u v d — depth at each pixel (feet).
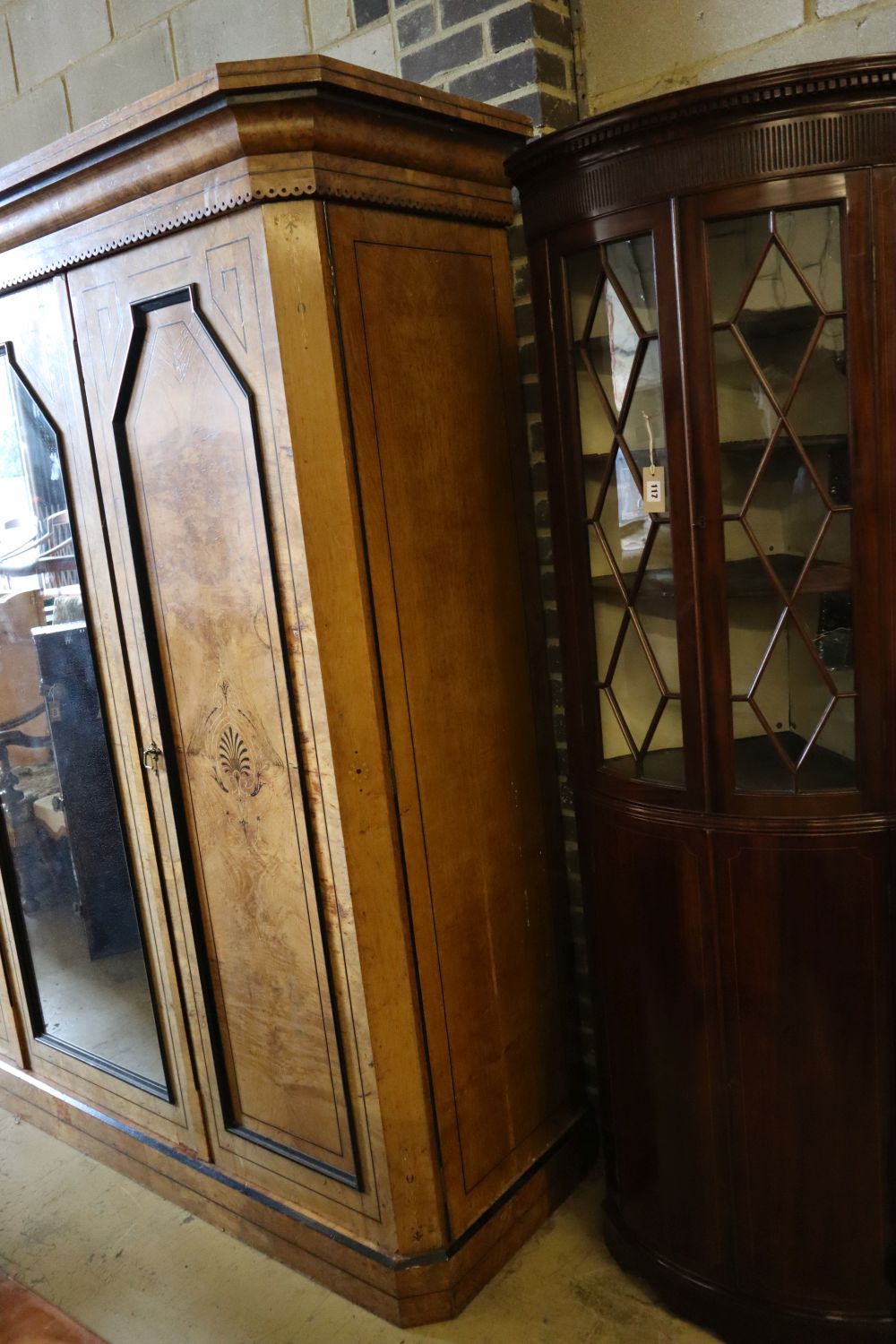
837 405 4.67
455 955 6.03
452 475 5.82
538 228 5.24
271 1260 6.61
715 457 4.80
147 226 5.31
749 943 5.19
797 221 4.53
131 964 7.01
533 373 6.37
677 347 4.76
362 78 4.75
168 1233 6.95
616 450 5.19
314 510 5.14
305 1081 6.17
